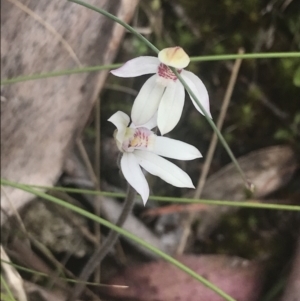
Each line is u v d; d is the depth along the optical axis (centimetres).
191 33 21
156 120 11
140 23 21
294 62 21
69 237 21
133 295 19
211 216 21
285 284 18
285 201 21
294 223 21
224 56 13
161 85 10
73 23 17
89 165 21
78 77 18
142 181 11
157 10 21
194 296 19
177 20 21
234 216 21
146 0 21
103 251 16
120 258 20
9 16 17
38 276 20
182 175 11
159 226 21
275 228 21
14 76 17
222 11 21
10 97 17
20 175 18
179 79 10
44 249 19
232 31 21
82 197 21
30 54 17
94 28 17
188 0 21
